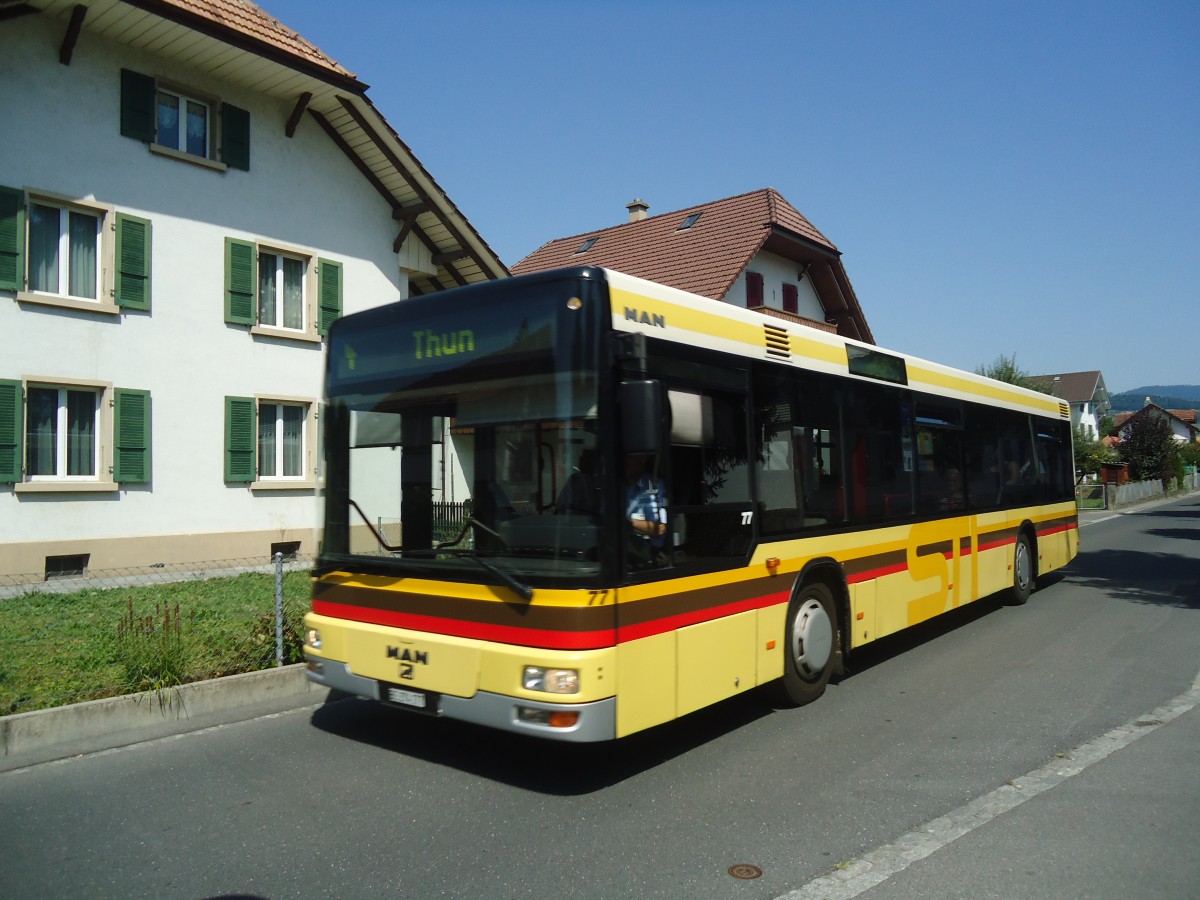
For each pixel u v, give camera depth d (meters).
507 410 5.11
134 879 4.07
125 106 14.48
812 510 6.93
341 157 17.77
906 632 10.12
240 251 15.91
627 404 4.77
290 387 16.73
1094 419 81.75
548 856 4.29
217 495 15.52
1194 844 4.40
